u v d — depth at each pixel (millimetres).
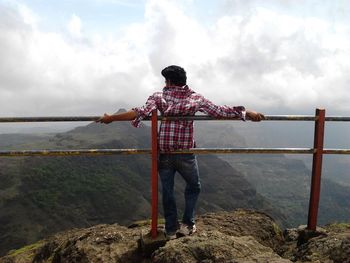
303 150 6070
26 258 8766
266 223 7227
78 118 5480
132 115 5383
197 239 5199
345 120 6039
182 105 5496
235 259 4707
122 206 151750
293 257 6059
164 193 5777
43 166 158875
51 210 136875
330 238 5633
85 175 165375
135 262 5781
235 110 5574
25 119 5480
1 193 137250
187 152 5598
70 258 5992
